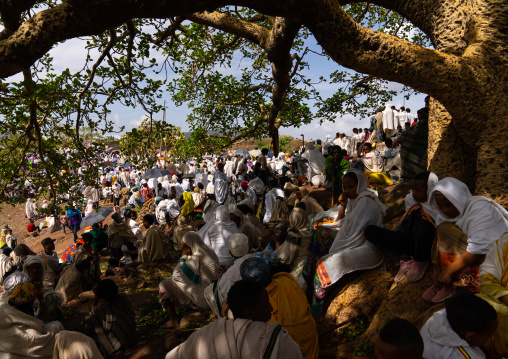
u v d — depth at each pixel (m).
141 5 3.10
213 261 5.73
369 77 11.25
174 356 2.46
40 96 3.93
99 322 4.88
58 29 3.25
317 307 4.69
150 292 7.21
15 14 3.52
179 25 6.64
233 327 2.37
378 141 17.23
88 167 6.62
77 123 6.18
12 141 6.10
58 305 5.96
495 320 2.16
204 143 11.78
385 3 5.42
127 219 11.87
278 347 2.31
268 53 6.75
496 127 4.10
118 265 9.35
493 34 4.27
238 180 16.25
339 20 3.61
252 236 7.41
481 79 3.99
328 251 5.03
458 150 4.76
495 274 2.73
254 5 3.44
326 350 4.06
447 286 3.54
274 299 3.66
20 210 30.38
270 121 11.63
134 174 25.53
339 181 9.14
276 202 10.65
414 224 4.28
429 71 3.77
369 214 4.62
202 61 10.13
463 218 3.17
